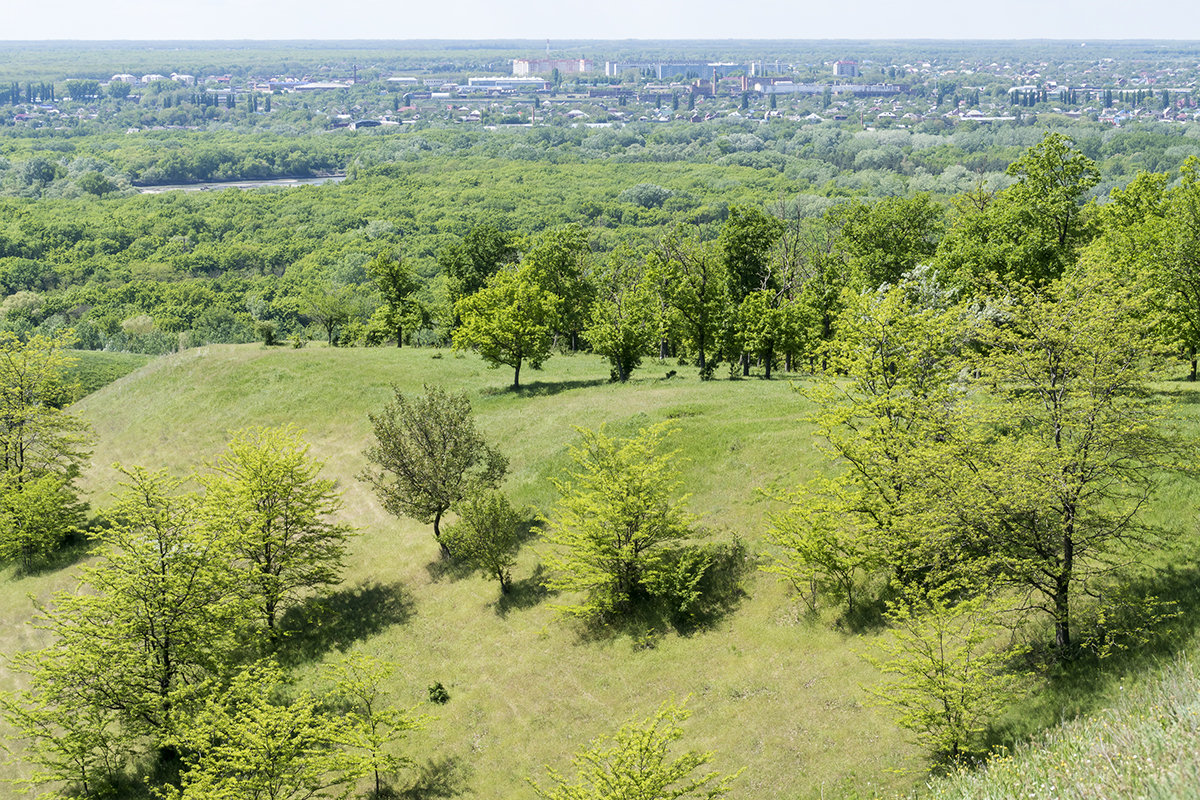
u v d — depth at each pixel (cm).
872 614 3394
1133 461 3231
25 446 6281
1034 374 2689
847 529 3569
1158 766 1465
